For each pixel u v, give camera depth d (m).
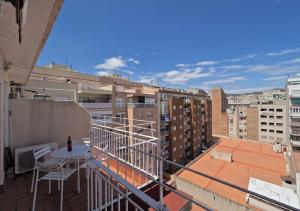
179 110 27.23
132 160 3.15
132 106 17.84
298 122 27.09
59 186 2.80
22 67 3.86
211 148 24.22
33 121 3.93
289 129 28.48
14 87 6.67
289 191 11.39
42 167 2.51
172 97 27.06
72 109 4.52
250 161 18.84
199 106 33.69
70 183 2.99
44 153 2.70
